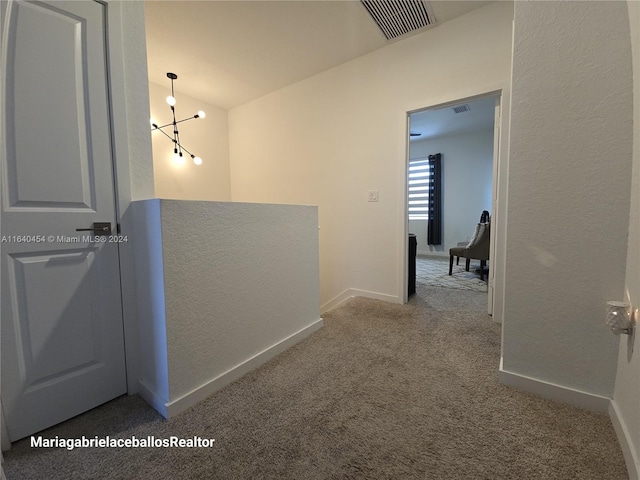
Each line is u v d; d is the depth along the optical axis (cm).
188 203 132
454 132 563
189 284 134
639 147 103
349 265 309
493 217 240
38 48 114
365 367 165
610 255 119
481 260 393
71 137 123
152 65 303
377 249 289
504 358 146
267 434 115
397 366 165
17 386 112
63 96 121
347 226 308
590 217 122
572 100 123
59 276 121
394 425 119
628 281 111
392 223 278
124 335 141
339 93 305
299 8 221
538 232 133
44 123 116
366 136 289
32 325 115
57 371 122
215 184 410
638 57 103
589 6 117
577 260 126
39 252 116
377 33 251
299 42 264
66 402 124
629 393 102
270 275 179
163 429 119
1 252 107
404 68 261
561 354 132
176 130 347
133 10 143
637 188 104
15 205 110
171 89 351
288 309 194
